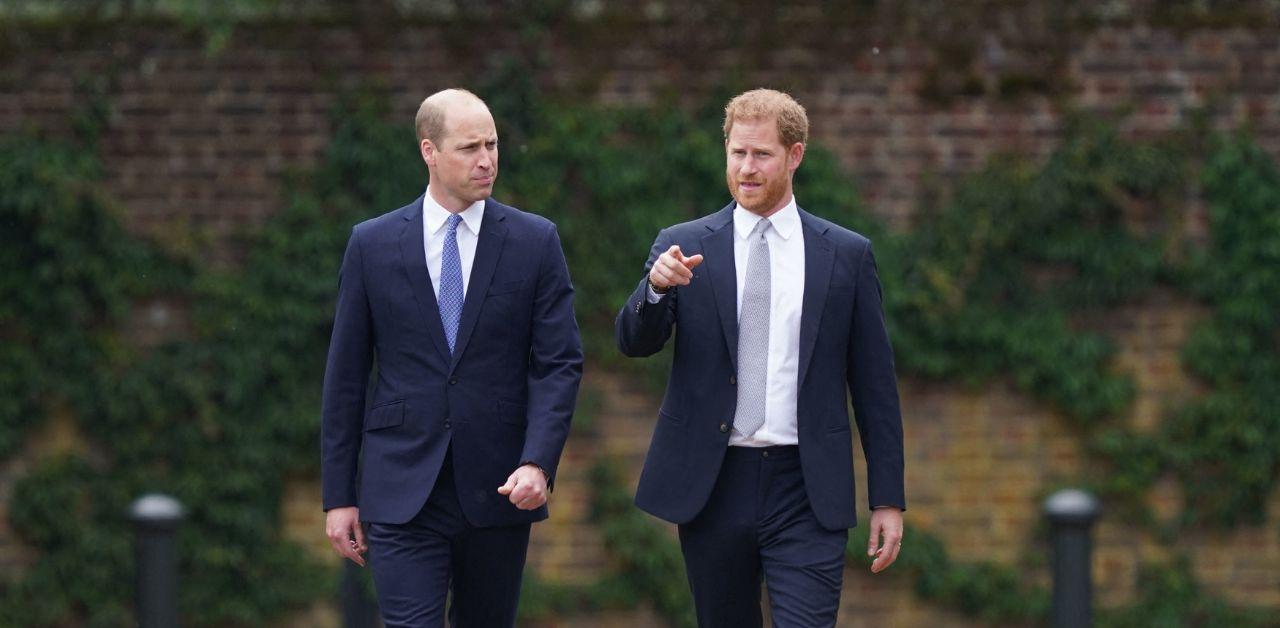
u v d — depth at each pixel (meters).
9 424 29.62
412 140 29.98
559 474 30.20
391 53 30.08
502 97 29.94
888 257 29.89
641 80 30.12
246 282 29.89
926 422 30.33
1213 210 29.89
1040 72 30.03
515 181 29.88
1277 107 29.92
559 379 16.16
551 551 30.23
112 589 29.78
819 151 30.05
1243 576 30.19
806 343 15.94
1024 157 30.02
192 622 29.80
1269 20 29.94
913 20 30.17
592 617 30.27
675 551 30.05
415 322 16.11
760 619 16.92
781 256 16.16
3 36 29.84
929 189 30.05
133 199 30.00
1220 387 29.94
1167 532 30.14
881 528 16.36
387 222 16.42
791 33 30.14
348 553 16.33
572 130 29.89
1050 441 30.31
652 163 29.91
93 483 29.77
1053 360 29.81
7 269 29.55
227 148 30.06
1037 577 30.14
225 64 30.11
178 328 29.98
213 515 29.70
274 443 29.84
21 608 29.67
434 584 16.03
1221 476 30.06
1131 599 30.23
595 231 29.91
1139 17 30.06
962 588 30.08
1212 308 30.03
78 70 29.92
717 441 15.94
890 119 30.08
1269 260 29.72
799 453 15.97
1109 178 29.72
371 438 16.25
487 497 16.08
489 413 16.09
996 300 30.06
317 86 30.05
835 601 15.96
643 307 15.65
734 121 15.95
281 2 30.05
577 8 30.14
